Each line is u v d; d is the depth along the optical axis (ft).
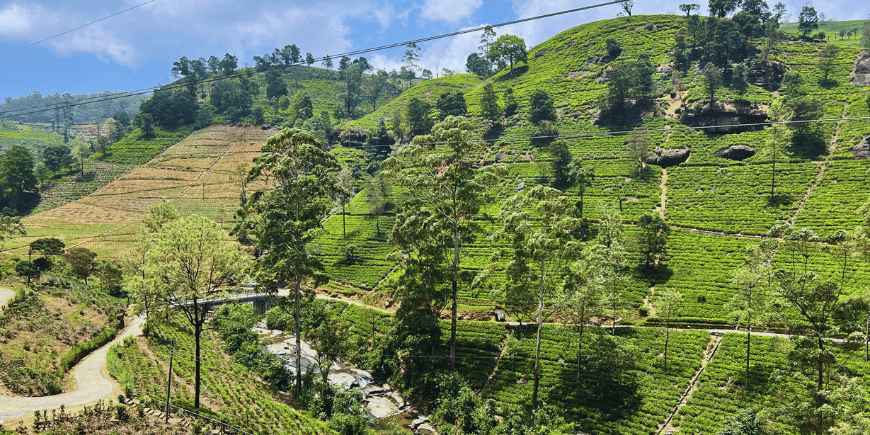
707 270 284.82
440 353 246.27
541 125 522.47
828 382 186.60
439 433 194.80
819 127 413.39
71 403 151.12
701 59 571.69
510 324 264.11
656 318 250.78
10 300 224.33
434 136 244.83
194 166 637.71
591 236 341.41
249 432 154.71
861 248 175.63
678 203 371.56
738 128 451.53
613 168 442.09
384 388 237.45
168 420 147.84
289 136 226.17
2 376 163.43
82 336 230.89
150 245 293.84
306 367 251.19
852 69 498.28
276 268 211.41
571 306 214.48
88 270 343.26
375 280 348.79
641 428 189.47
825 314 208.13
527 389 219.20
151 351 223.71
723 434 170.50
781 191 352.69
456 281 236.84
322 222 457.27
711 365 214.28
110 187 590.55
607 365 207.00
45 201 563.89
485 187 243.40
